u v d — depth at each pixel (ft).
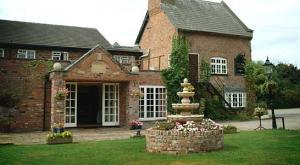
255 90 101.04
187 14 96.84
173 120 38.75
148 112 76.89
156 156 32.04
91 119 78.02
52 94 60.34
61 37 94.79
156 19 98.73
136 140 45.75
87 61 63.00
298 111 134.41
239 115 93.50
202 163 27.94
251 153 32.48
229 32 96.48
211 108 88.63
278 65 197.67
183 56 85.61
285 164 27.02
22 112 62.75
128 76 67.26
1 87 61.31
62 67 65.36
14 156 32.40
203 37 92.27
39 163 28.73
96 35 104.78
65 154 33.58
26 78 63.62
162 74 80.12
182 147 33.42
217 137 35.14
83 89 77.56
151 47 101.04
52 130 58.18
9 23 93.56
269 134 49.80
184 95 39.37
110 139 48.62
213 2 108.78
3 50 84.02
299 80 192.03
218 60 94.58
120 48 98.02
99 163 28.60
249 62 99.76
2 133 59.11
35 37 90.02
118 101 70.38
